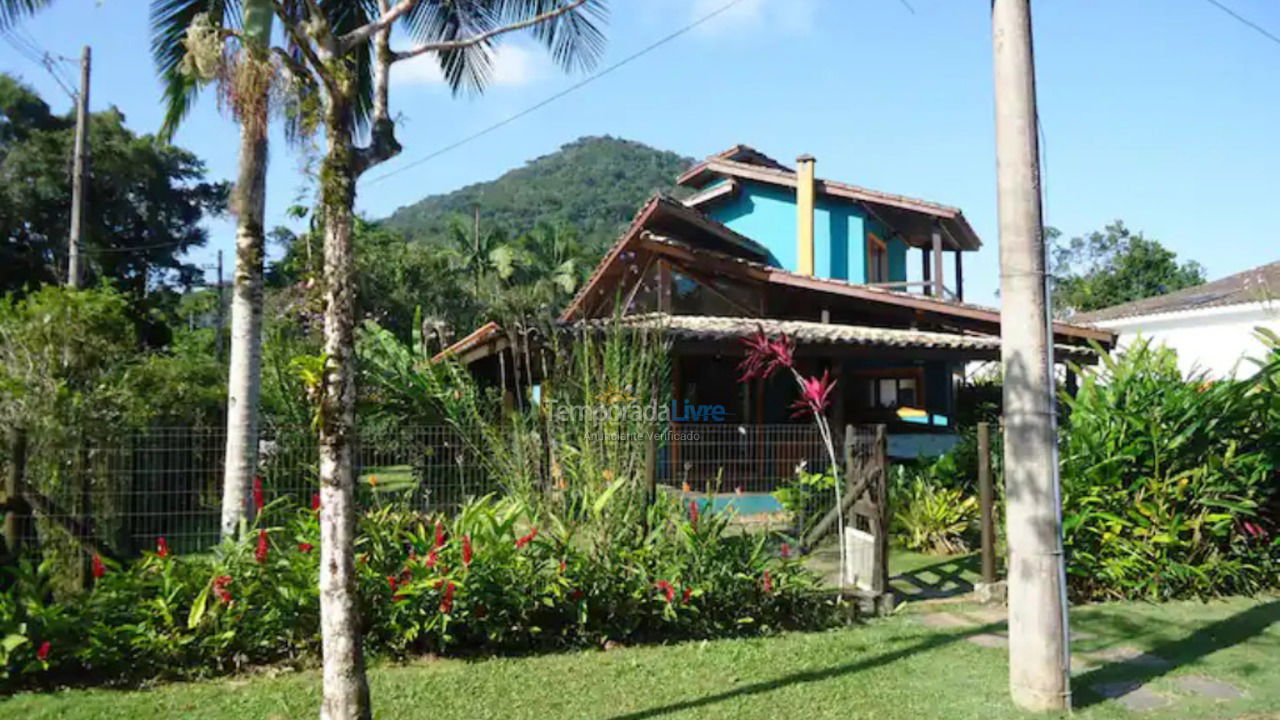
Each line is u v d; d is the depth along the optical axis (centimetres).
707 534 620
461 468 773
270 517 648
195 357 1240
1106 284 3512
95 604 507
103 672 498
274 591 526
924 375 1391
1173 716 446
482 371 1256
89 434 667
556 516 639
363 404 949
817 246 1694
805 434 1005
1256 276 1862
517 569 562
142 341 1268
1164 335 1836
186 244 2642
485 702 459
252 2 686
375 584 538
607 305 1516
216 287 2738
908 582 786
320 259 386
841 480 858
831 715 445
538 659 536
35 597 498
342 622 363
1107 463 698
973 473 1013
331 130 371
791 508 898
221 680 498
